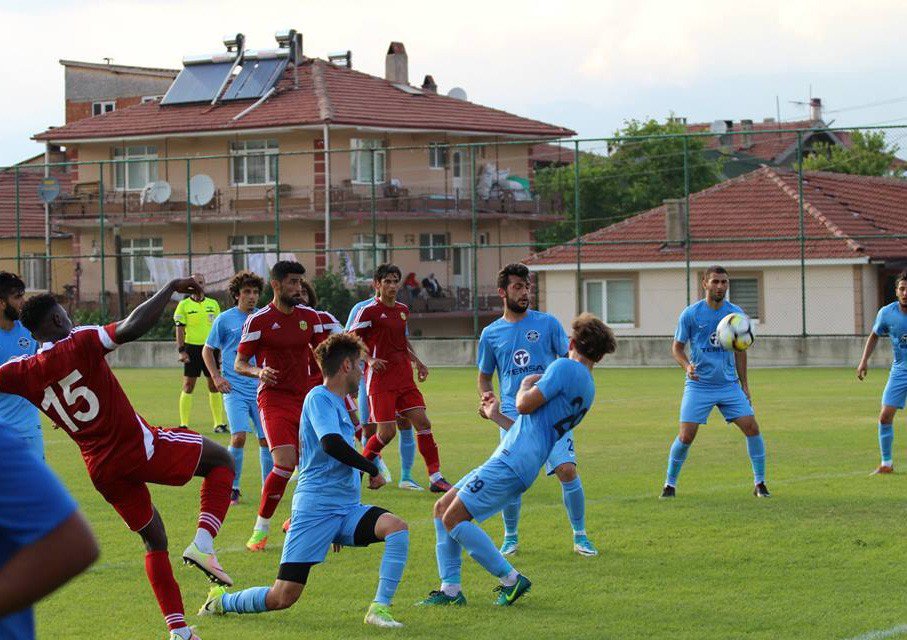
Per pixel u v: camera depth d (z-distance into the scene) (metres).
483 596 8.41
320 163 46.28
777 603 8.02
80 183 49.34
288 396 10.49
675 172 58.81
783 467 14.48
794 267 40.19
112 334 7.34
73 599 8.57
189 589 8.88
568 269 43.69
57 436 19.50
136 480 7.56
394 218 45.84
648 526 10.73
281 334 10.42
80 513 3.00
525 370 10.43
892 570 8.91
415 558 9.77
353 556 9.94
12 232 51.47
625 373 31.67
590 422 20.00
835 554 9.46
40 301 7.45
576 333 8.24
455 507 8.02
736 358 12.40
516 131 49.59
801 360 32.69
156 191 46.34
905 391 13.59
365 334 13.04
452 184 49.47
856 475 13.66
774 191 42.28
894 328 13.55
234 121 46.69
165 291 7.44
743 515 11.15
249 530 11.14
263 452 12.66
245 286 12.49
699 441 17.23
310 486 7.51
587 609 7.97
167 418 21.52
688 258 33.16
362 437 14.37
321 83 49.00
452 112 50.41
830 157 68.12
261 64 50.25
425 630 7.52
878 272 40.69
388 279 12.95
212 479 7.90
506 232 50.59
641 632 7.37
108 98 69.75
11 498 2.83
